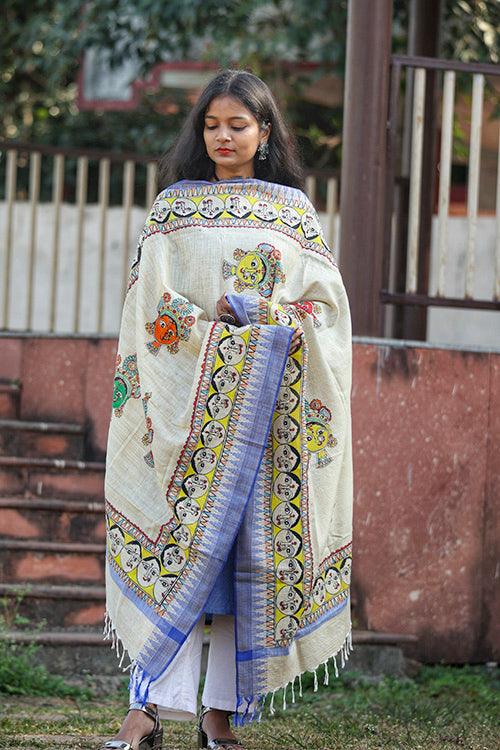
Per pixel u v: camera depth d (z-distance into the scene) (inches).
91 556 329.1
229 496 201.2
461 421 338.3
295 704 286.7
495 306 354.6
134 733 200.2
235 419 202.5
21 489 351.3
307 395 211.5
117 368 213.5
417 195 355.6
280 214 213.3
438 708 278.5
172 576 201.6
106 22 598.2
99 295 468.4
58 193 467.2
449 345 338.6
